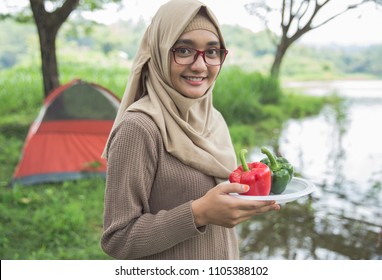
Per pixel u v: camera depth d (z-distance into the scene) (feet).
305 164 20.97
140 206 4.75
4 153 21.80
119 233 4.63
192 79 4.99
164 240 4.55
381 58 88.38
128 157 4.61
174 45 4.90
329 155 22.54
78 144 18.24
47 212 14.89
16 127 26.48
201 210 4.53
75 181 18.04
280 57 35.70
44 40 22.98
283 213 15.56
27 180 17.56
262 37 85.15
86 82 18.01
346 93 49.26
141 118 4.72
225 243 5.35
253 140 25.50
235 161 5.71
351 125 30.12
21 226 13.75
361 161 21.43
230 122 28.66
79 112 18.21
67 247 12.85
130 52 79.41
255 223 14.98
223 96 30.50
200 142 5.19
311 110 35.09
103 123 18.43
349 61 89.10
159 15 5.01
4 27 84.53
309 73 80.38
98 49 78.74
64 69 44.45
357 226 14.44
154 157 4.75
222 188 4.53
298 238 13.84
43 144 17.87
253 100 31.68
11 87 33.09
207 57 5.03
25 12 29.68
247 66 54.39
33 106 31.12
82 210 15.33
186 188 4.91
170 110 4.99
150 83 5.13
